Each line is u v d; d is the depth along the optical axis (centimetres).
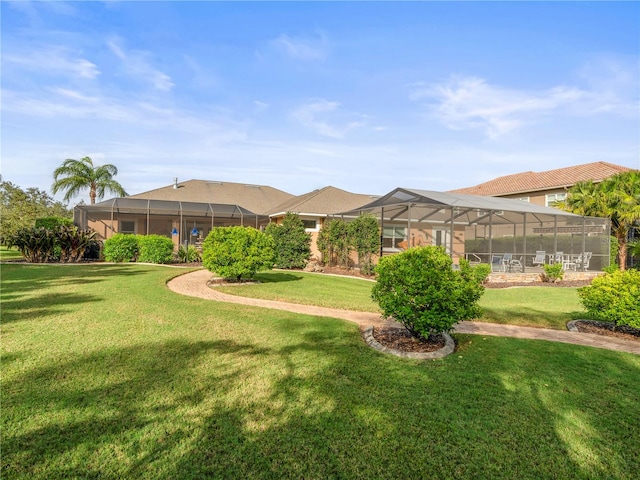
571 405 457
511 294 1414
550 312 1058
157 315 819
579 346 709
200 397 439
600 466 341
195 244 2842
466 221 2219
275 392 460
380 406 434
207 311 880
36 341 613
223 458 330
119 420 383
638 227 2239
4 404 405
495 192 3459
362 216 1975
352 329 767
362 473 318
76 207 2456
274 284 1428
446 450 355
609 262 2095
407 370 553
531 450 361
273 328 752
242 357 578
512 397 472
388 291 721
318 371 532
